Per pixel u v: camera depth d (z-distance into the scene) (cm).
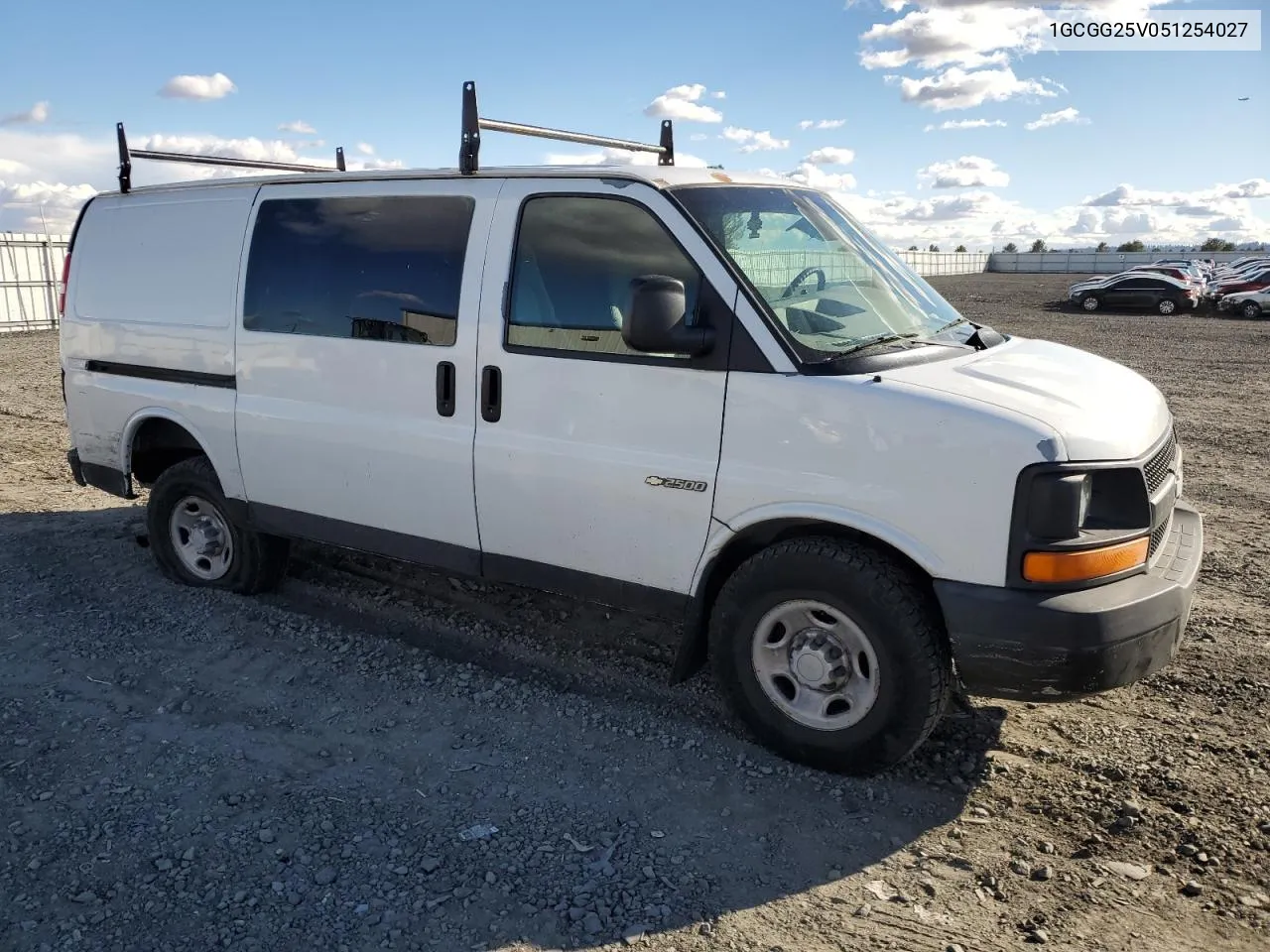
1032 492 308
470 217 414
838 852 316
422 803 342
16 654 461
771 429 346
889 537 329
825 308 370
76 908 287
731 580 364
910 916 285
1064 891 296
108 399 551
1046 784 353
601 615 503
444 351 416
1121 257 7244
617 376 375
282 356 471
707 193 382
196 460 532
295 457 473
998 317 3058
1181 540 372
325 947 272
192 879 300
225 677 440
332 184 462
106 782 354
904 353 359
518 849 316
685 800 345
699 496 362
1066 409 328
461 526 426
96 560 591
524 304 398
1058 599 310
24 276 2411
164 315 521
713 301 356
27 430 1019
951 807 340
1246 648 468
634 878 302
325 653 466
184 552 548
